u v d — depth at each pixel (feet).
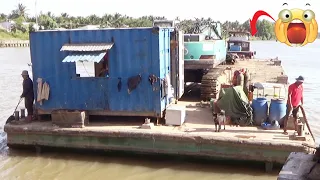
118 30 31.42
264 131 29.55
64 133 31.24
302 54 189.47
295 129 29.22
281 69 60.08
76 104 33.24
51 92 33.65
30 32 33.01
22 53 191.52
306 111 51.13
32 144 32.45
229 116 31.91
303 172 15.64
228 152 28.07
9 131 32.58
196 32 57.36
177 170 28.96
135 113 32.37
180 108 31.83
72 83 33.04
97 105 32.86
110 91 32.48
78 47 31.58
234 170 28.53
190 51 43.73
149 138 29.48
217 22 61.16
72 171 29.35
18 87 71.31
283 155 26.78
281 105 30.37
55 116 31.86
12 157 32.24
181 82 39.68
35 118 34.73
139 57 31.45
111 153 31.40
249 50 93.40
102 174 28.71
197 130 29.99
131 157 31.07
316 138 37.78
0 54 181.98
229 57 66.33
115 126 31.58
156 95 31.65
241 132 29.30
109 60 32.04
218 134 28.63
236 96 31.45
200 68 43.86
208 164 29.40
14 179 28.02
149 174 28.53
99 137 30.78
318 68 111.24
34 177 28.32
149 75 31.50
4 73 94.73
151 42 31.04
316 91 68.64
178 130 29.99
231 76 49.96
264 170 28.19
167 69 34.47
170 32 35.83
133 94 32.09
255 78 50.16
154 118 32.83
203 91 40.86
